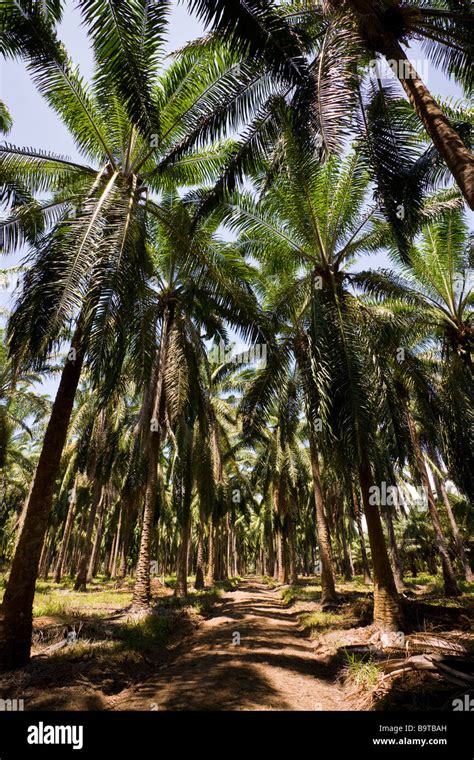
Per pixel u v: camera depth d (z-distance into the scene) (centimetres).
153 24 624
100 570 4009
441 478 1870
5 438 1873
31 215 748
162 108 855
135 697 492
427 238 1156
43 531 620
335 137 439
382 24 514
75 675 527
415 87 507
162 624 898
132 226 645
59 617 941
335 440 815
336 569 4788
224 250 1009
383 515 2000
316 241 958
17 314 641
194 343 1166
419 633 702
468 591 1641
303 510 3094
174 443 1396
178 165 945
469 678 464
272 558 4344
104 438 1802
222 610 1362
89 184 794
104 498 2616
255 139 672
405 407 1384
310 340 797
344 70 473
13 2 645
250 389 934
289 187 867
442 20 566
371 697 471
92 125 840
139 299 852
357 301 941
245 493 3022
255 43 483
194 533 3766
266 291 1295
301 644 841
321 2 591
